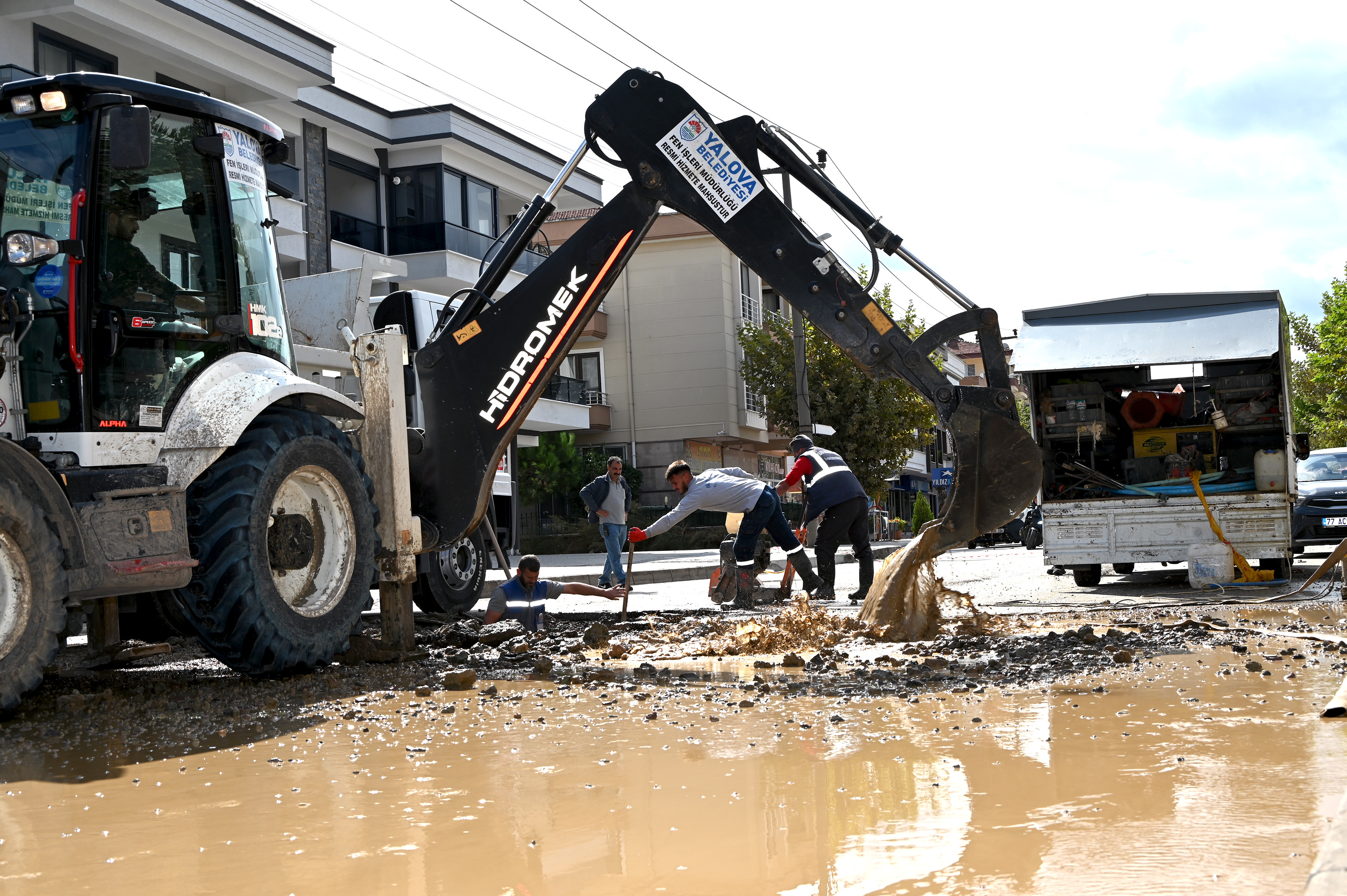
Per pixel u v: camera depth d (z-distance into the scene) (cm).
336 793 359
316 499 666
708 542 3244
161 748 450
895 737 420
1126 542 1140
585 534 3234
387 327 739
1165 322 1186
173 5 2070
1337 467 1489
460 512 769
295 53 2389
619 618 979
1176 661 604
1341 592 958
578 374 3881
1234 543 1112
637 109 766
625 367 3841
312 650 634
